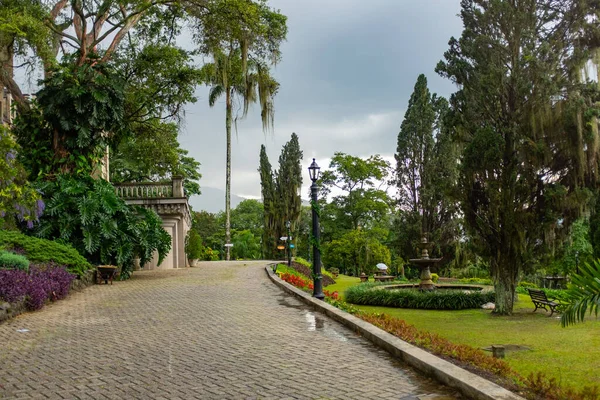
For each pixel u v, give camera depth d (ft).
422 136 104.78
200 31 73.87
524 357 30.83
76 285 45.55
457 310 59.31
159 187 81.71
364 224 156.66
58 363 21.48
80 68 57.98
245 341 25.79
